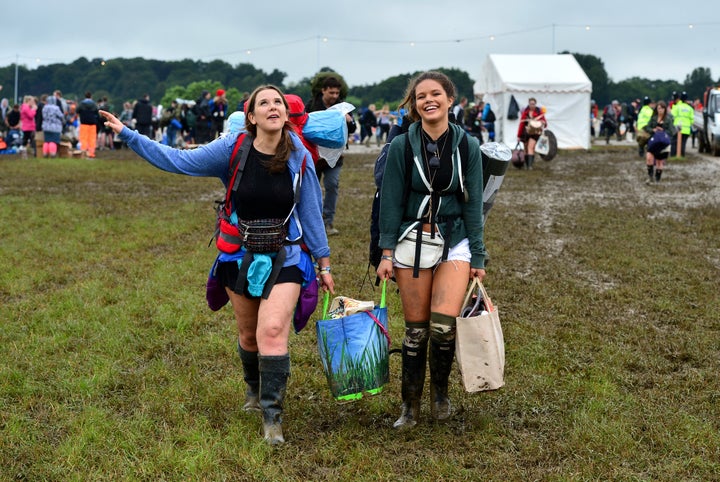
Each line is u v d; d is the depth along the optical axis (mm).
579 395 4621
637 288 7238
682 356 5395
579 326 6051
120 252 8547
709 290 7160
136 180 16281
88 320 5969
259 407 4391
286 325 3920
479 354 3900
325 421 4305
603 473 3658
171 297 6660
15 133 24047
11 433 4023
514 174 18703
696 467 3742
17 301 6555
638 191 15047
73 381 4734
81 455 3801
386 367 4113
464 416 4336
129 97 113625
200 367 5125
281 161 3832
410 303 4098
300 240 3986
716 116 24203
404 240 4055
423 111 3932
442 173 3947
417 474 3674
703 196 14164
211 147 3922
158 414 4328
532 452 3898
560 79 27656
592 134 38906
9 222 10195
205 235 9695
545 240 9734
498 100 28094
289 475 3652
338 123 4285
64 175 16766
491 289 7207
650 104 24000
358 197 13594
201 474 3621
